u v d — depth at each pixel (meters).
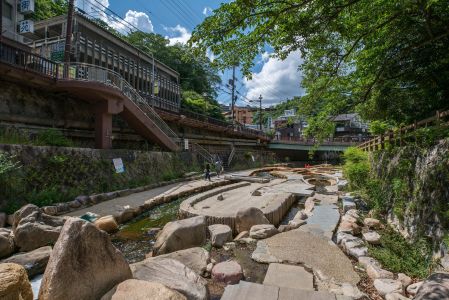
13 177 9.52
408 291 4.44
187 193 15.08
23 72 12.40
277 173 26.61
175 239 6.43
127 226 9.33
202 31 5.24
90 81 14.02
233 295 4.04
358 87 11.66
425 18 7.61
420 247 6.22
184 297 3.53
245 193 14.05
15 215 7.20
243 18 5.09
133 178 15.57
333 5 5.65
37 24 21.81
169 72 35.22
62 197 10.89
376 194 10.49
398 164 8.93
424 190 6.71
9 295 2.91
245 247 6.63
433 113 10.40
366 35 8.29
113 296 3.40
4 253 5.98
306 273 5.11
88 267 3.64
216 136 34.44
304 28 5.62
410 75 10.22
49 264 3.55
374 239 6.74
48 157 11.29
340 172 27.42
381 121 13.59
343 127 57.94
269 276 4.96
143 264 4.77
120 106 15.91
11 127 11.84
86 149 13.25
